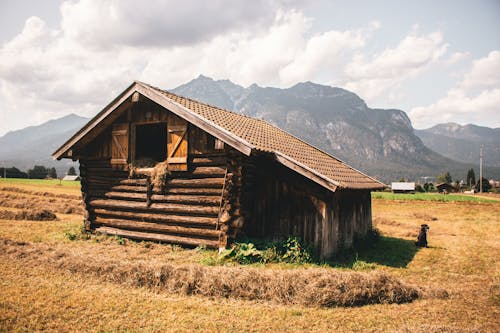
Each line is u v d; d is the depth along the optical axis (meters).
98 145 13.92
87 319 6.13
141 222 12.77
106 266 8.39
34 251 9.95
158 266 8.10
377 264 11.09
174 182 12.08
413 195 54.66
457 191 96.25
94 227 13.94
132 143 13.17
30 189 40.75
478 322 6.59
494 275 10.28
